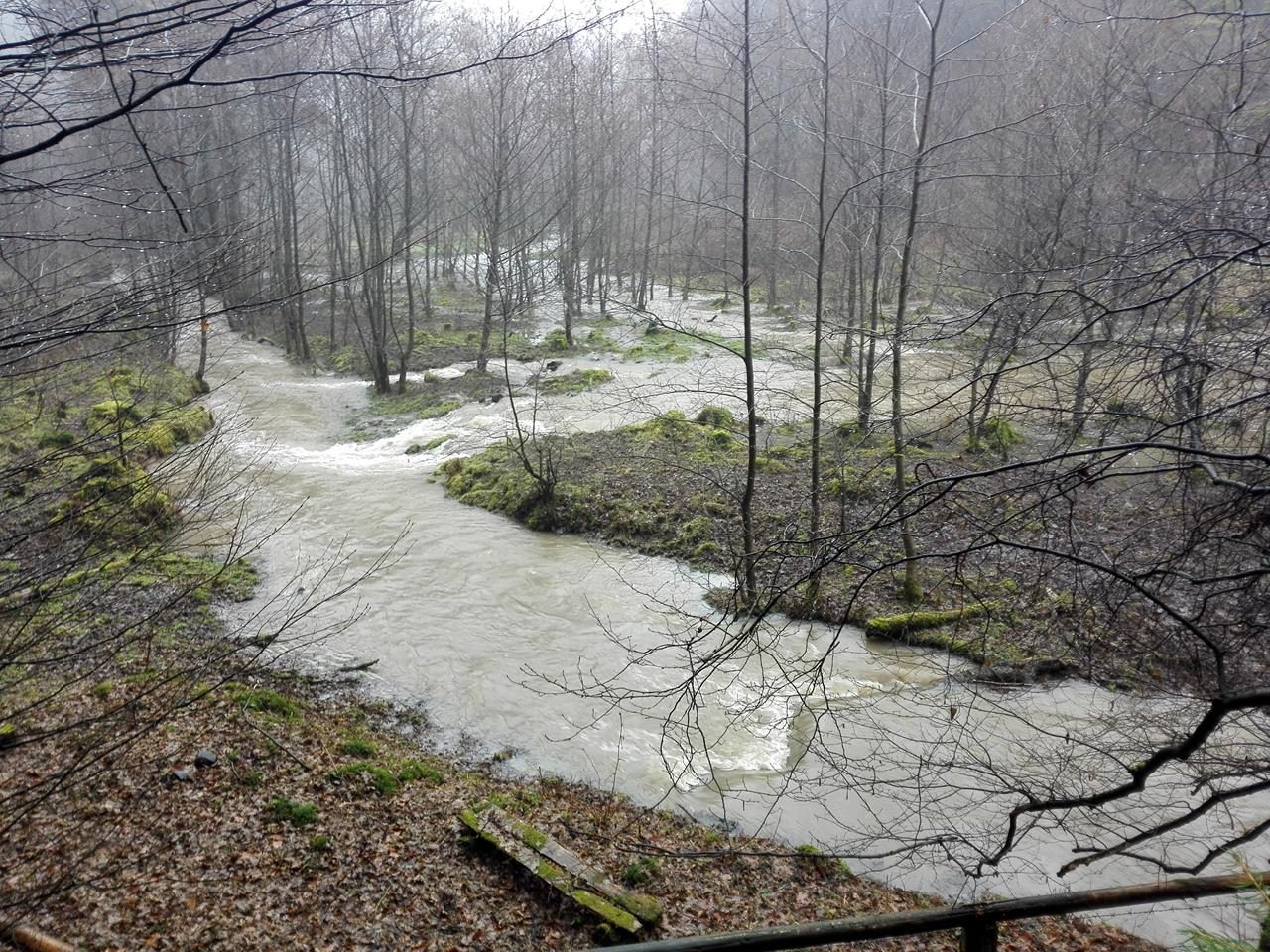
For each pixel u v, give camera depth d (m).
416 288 42.34
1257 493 3.08
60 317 4.24
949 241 16.44
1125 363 4.57
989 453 9.59
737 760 9.43
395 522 16.36
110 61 2.89
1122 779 7.03
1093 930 6.87
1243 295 4.69
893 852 6.21
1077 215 12.38
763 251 15.53
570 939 6.52
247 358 32.81
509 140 26.36
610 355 30.05
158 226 4.66
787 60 14.17
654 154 26.98
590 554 15.01
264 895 6.45
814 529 11.42
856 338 22.66
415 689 10.73
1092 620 6.57
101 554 4.70
